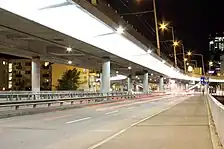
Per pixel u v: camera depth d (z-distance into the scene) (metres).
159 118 23.47
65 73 111.94
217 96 96.62
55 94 46.72
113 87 160.88
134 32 43.19
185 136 14.30
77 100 42.31
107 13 32.00
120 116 25.53
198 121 21.22
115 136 14.31
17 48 41.53
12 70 128.00
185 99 67.62
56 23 29.61
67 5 25.03
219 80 153.12
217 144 11.90
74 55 52.16
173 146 11.65
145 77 88.19
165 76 120.19
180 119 22.62
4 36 35.84
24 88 127.44
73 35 34.34
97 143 12.43
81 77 124.19
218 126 14.20
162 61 71.12
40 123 20.20
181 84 163.12
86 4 26.34
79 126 18.56
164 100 61.81
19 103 29.27
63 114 27.64
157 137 13.98
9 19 26.98
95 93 55.72
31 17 26.22
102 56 54.34
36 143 12.53
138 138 13.69
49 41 38.59
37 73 50.22
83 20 30.05
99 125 19.11
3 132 15.93
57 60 59.34
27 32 33.00
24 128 17.59
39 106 34.84
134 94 73.94
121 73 98.75
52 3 24.77
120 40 41.03
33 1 24.20
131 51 52.16
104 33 36.53
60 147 11.60
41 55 50.03
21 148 11.45
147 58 62.34
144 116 25.47
